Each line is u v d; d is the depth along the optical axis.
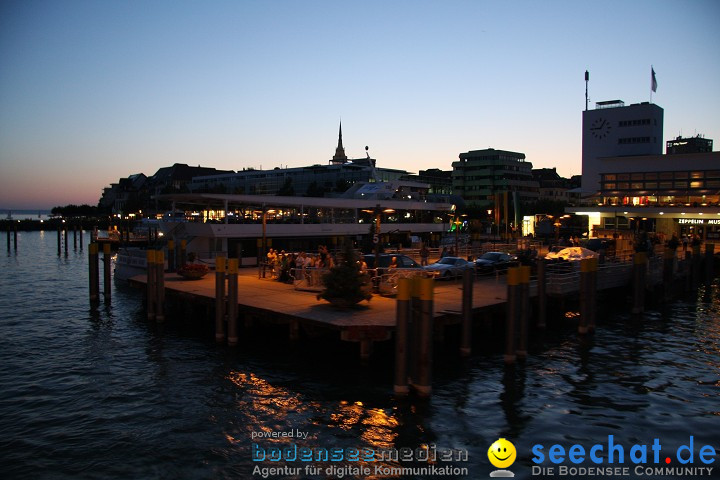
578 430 16.19
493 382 20.09
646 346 25.58
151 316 30.30
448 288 30.64
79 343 26.48
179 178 170.12
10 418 17.30
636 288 33.28
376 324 20.97
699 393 19.34
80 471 14.02
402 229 58.88
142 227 91.31
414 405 17.86
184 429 16.36
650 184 74.44
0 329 29.80
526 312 22.75
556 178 180.25
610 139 90.31
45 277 55.72
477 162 149.00
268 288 30.80
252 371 21.42
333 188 107.38
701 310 35.38
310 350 23.97
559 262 34.59
